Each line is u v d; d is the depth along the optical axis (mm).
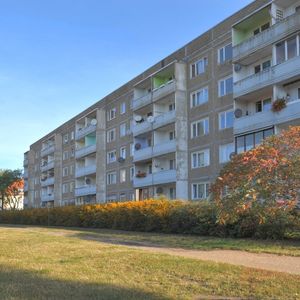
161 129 45250
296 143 17188
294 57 28922
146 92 51125
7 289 8984
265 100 33656
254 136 32062
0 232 27422
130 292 8633
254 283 9305
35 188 92312
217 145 37094
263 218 17531
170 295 8344
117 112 56781
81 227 38000
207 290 8828
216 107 37500
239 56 33906
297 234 18328
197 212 22734
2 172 95125
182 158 40906
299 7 30844
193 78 40812
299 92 30047
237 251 15531
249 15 32812
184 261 12531
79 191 65125
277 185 16734
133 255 14055
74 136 71312
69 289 8969
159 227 26938
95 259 13281
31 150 95000
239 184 17000
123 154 54844
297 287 8867
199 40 40188
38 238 21688
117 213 32375
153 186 46344
